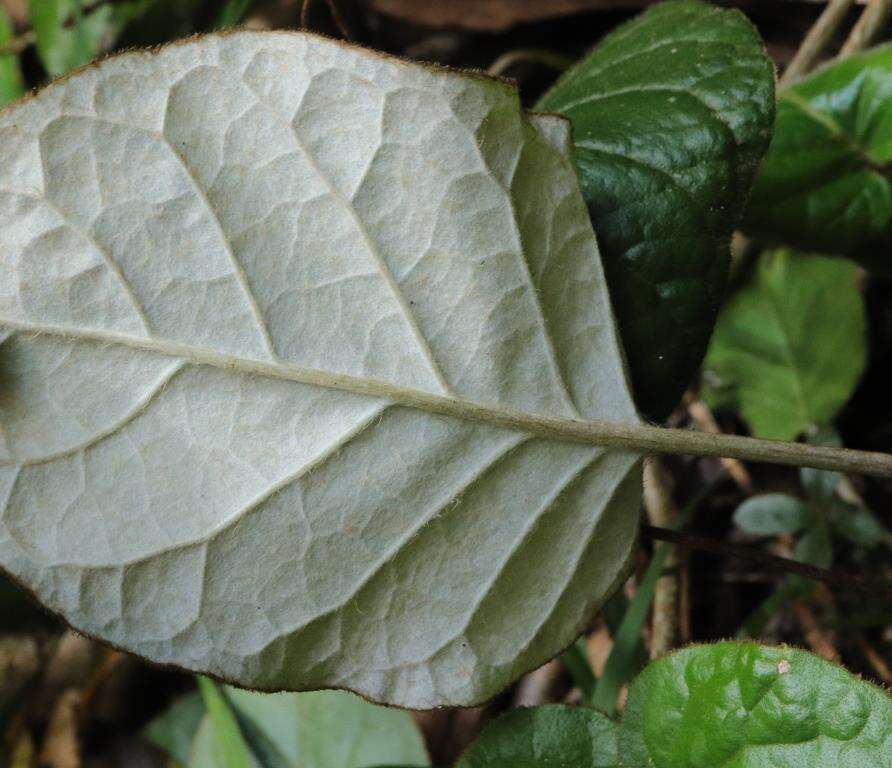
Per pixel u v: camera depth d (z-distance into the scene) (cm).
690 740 14
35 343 14
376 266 14
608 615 18
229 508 14
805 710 13
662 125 15
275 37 14
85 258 14
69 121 14
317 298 14
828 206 18
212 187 14
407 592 14
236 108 14
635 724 14
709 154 15
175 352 14
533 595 14
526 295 14
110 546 14
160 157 14
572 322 14
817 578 15
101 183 14
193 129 14
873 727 13
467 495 14
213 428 14
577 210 14
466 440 14
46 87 14
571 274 14
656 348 15
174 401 14
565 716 15
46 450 14
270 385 14
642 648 18
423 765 18
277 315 14
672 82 16
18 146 14
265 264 14
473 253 14
